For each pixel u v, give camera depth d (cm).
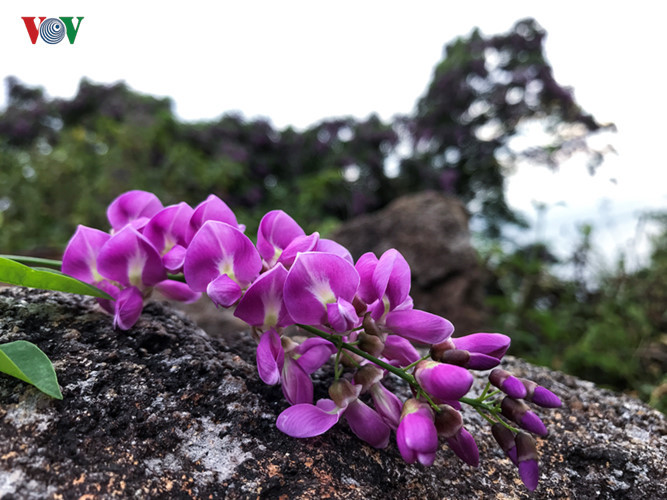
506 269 58
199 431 11
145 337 14
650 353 42
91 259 14
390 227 45
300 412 11
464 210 49
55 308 14
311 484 11
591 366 40
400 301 11
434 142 90
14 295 14
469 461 10
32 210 59
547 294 56
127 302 13
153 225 13
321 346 12
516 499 12
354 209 80
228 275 12
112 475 10
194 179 71
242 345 16
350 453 12
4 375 11
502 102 84
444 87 88
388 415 11
